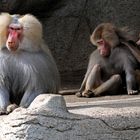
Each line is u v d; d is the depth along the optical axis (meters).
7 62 14.26
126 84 20.45
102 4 27.25
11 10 25.95
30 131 10.84
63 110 11.14
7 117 11.45
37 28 14.31
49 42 27.47
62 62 27.28
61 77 25.97
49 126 10.94
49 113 10.98
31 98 14.23
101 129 11.21
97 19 27.27
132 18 27.08
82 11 27.38
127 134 11.33
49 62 14.66
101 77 20.78
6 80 14.38
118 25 26.98
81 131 11.11
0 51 14.32
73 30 27.45
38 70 14.25
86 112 11.61
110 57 20.58
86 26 27.45
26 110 11.06
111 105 13.27
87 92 19.83
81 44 27.30
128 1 27.17
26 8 26.47
